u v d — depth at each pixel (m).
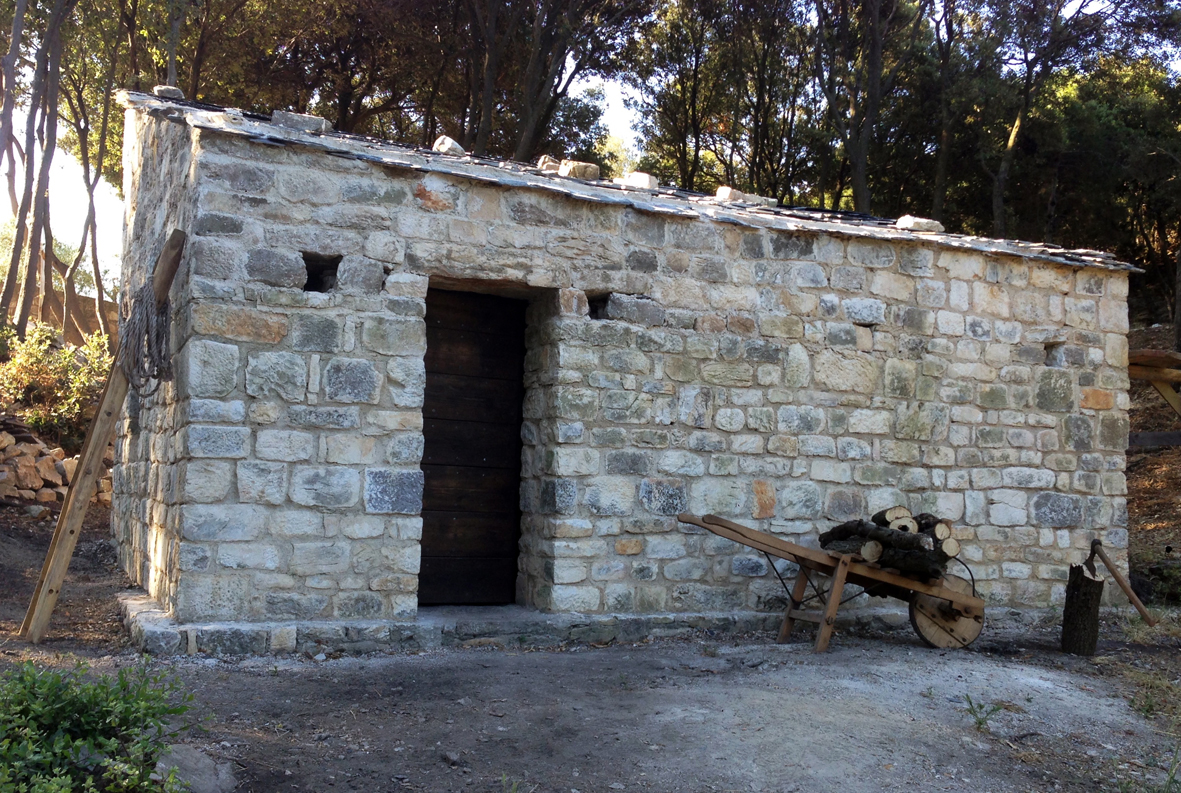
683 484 7.01
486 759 4.12
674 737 4.45
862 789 4.06
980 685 5.69
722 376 7.16
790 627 6.82
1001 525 7.96
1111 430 8.41
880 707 5.12
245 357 5.73
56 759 3.16
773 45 19.34
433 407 6.82
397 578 6.07
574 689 5.21
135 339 5.75
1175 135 18.91
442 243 6.30
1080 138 18.64
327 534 5.90
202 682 4.91
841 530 6.79
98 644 5.77
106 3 15.45
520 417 7.16
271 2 16.66
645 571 6.86
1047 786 4.32
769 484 7.27
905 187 20.81
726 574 7.12
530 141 16.58
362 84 19.25
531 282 6.57
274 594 5.75
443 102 19.55
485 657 5.90
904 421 7.70
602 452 6.76
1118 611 8.22
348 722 4.49
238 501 5.68
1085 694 5.77
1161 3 16.81
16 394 11.64
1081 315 8.36
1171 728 5.29
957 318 7.92
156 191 7.59
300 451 5.84
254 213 5.80
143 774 3.33
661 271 7.02
